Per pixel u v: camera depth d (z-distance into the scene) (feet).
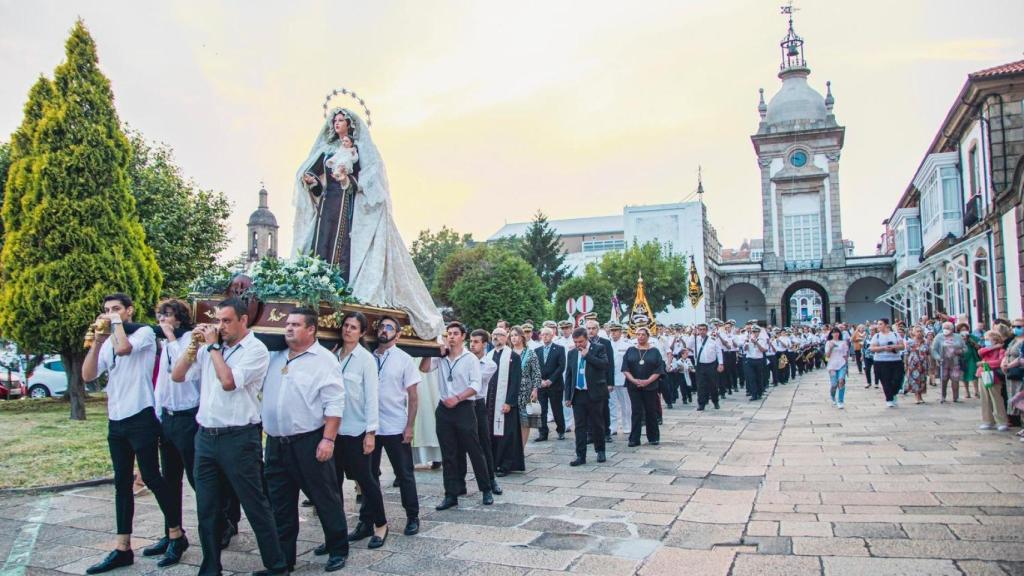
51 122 44.96
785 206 177.58
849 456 28.86
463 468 23.07
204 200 69.82
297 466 16.37
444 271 146.10
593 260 198.70
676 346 56.13
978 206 77.71
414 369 20.20
